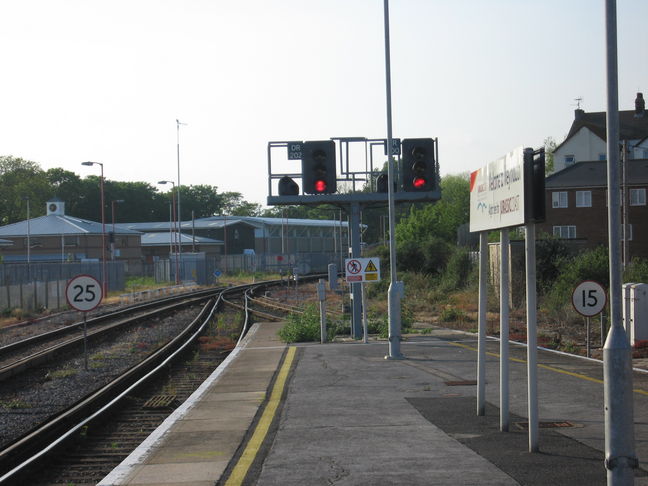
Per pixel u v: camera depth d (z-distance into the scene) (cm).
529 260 788
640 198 5828
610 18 549
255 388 1322
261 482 698
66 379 1653
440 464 744
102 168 5588
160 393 1466
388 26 1822
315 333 2255
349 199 2222
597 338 2166
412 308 3594
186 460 798
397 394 1215
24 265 4000
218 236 11444
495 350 1844
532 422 786
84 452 965
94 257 8894
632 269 3100
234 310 3984
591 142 7962
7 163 13725
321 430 938
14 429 1130
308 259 10494
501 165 838
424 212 8500
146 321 3294
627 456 528
